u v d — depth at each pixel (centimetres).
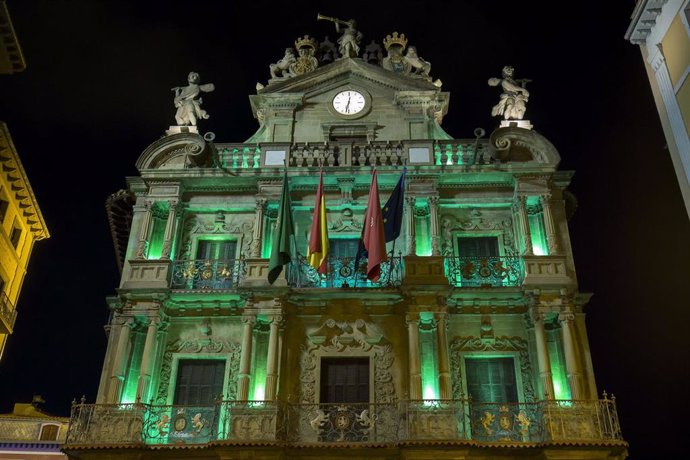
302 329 2344
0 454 2858
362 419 2120
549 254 2347
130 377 2259
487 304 2339
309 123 2762
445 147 2623
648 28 2236
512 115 2716
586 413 2067
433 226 2427
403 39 3011
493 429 2109
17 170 3384
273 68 2939
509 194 2531
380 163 2581
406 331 2312
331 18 3036
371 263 2234
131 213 2717
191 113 2753
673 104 2088
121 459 2030
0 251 3419
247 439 2038
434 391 2184
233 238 2534
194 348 2328
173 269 2414
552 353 2248
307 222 2539
